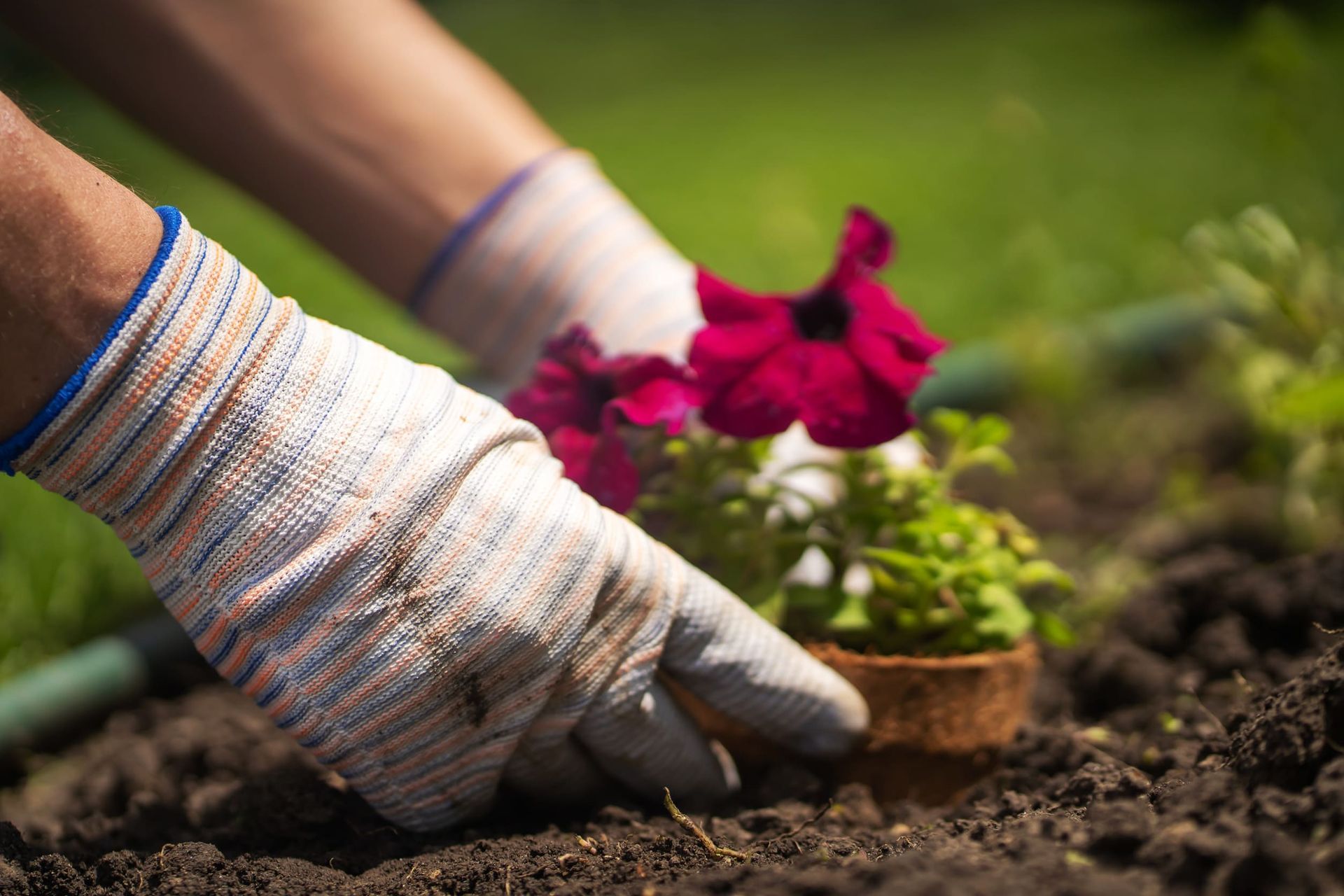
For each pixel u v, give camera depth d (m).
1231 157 2.01
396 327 1.48
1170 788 0.71
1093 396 1.34
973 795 0.78
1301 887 0.63
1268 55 1.11
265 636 0.71
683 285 0.89
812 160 2.47
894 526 0.80
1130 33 3.61
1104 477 1.19
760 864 0.71
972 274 1.66
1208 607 0.89
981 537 0.82
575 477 0.77
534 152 0.90
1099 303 1.54
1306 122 1.13
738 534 0.80
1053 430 1.29
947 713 0.78
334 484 0.71
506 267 0.89
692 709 0.79
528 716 0.73
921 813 0.77
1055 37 3.70
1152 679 0.86
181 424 0.70
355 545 0.71
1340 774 0.66
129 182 0.76
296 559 0.71
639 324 0.88
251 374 0.70
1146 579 0.98
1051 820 0.69
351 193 0.89
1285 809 0.66
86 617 1.00
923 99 3.05
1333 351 0.99
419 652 0.71
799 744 0.77
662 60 4.00
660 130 2.97
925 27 4.15
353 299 1.62
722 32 4.39
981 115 2.77
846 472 0.80
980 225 1.90
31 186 0.68
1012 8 4.29
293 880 0.71
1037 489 1.18
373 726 0.72
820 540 0.80
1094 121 2.52
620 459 0.77
